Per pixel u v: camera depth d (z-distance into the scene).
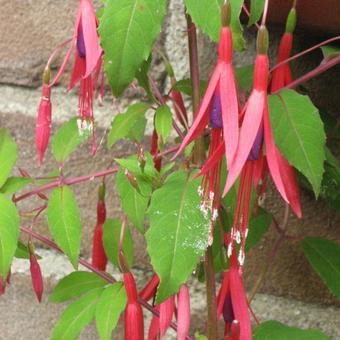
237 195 0.30
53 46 0.46
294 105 0.31
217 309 0.35
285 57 0.35
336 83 0.44
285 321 0.47
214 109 0.27
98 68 0.33
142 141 0.46
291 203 0.31
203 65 0.45
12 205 0.34
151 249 0.31
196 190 0.32
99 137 0.47
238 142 0.27
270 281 0.47
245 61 0.44
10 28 0.47
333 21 0.39
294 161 0.31
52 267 0.48
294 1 0.34
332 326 0.47
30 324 0.49
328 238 0.46
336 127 0.42
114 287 0.35
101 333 0.34
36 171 0.48
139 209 0.34
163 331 0.33
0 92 0.47
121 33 0.28
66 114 0.47
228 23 0.28
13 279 0.49
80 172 0.47
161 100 0.36
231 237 0.30
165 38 0.45
